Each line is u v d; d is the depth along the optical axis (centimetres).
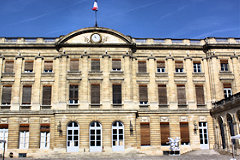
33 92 3859
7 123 3731
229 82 4072
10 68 3928
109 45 3972
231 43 4209
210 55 4138
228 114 3419
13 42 4009
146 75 4025
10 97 3828
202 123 3959
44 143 3716
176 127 3881
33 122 3750
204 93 4062
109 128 3662
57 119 3634
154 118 3878
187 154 3672
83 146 3578
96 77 3862
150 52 4112
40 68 3941
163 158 3191
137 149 3741
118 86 3866
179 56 4147
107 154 3528
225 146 3559
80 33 3981
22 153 3650
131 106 3791
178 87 4041
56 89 3875
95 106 3753
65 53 3916
